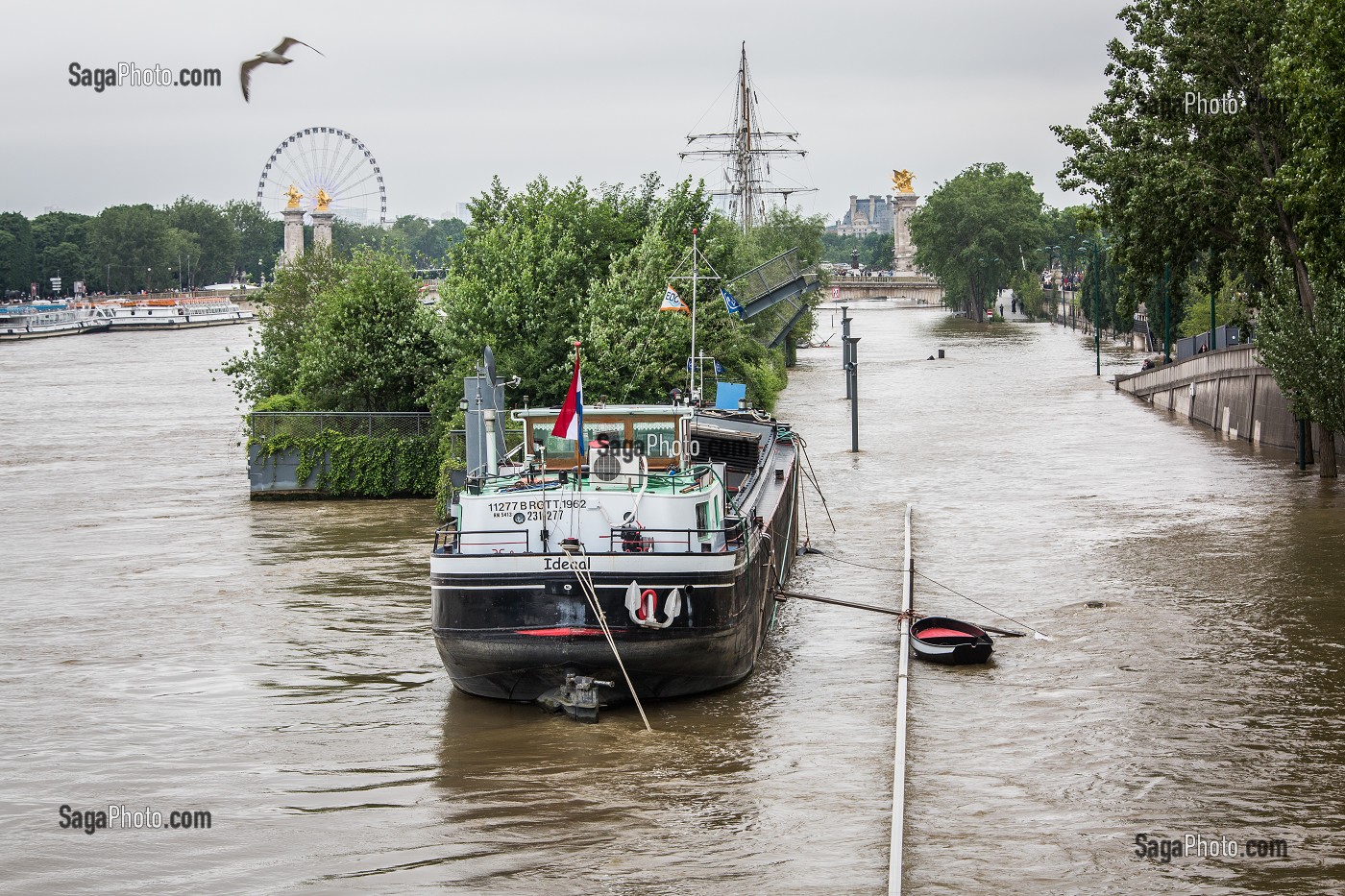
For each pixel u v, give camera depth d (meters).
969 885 18.08
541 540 25.56
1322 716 24.59
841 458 60.75
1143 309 124.56
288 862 19.06
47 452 67.25
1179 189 48.69
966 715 25.03
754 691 26.70
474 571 24.61
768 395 78.44
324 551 41.19
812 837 19.62
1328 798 20.92
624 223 60.91
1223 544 39.84
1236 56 49.19
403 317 55.25
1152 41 51.53
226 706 26.12
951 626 29.55
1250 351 64.12
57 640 31.16
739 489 33.84
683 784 21.75
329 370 54.00
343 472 51.84
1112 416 76.69
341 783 22.03
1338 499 46.88
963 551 39.94
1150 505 47.00
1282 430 60.53
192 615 33.31
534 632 24.47
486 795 21.36
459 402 50.38
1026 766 22.42
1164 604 32.88
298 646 30.28
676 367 53.69
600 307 51.97
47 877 18.81
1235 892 17.84
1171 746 23.23
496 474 28.81
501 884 18.28
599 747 23.44
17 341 177.38
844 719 24.84
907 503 48.62
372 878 18.53
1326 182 36.88
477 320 52.47
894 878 17.83
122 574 38.16
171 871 18.92
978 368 112.69
